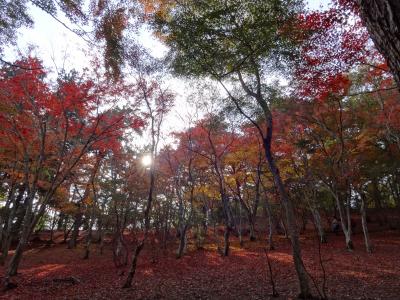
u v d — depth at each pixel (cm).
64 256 2398
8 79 1343
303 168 2405
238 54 1001
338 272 1387
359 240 2619
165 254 2264
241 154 2250
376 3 214
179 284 1266
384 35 213
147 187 2175
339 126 1995
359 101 2041
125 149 2103
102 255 2464
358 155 2108
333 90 1409
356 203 3538
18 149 1504
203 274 1497
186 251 2422
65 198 2395
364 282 1177
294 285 1155
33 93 1335
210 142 2028
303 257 1906
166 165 2294
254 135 2153
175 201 2650
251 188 3031
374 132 2048
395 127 1881
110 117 1520
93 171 1981
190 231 3008
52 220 3522
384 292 1014
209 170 2491
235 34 917
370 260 1684
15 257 1290
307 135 2198
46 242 3197
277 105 1609
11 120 1360
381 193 3950
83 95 1348
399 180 3039
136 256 1248
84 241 3262
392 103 1800
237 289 1141
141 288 1197
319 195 3066
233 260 1919
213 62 1031
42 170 1727
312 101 1694
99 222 2545
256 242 2755
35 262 2119
